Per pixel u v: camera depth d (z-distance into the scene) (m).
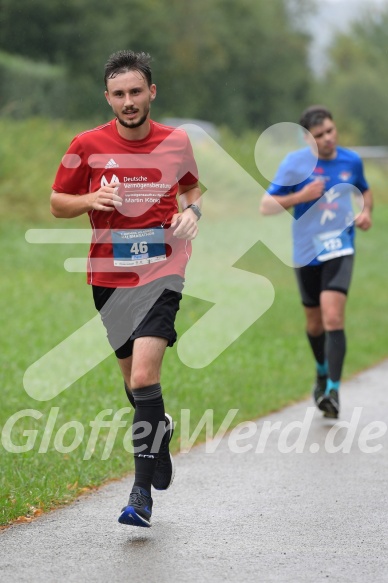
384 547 11.66
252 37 146.00
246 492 14.27
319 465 15.95
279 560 11.14
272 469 15.71
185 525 12.58
